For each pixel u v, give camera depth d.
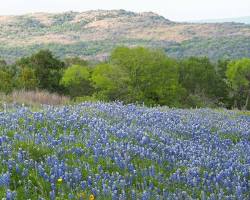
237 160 10.63
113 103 18.72
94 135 10.62
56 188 7.33
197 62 78.88
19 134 9.80
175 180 8.41
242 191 8.38
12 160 8.06
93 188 7.23
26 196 6.95
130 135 11.24
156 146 10.64
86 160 8.77
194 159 9.91
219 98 79.50
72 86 59.84
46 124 11.41
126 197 7.18
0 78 41.69
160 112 16.48
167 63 49.28
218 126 15.80
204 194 7.83
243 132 15.13
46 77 61.38
